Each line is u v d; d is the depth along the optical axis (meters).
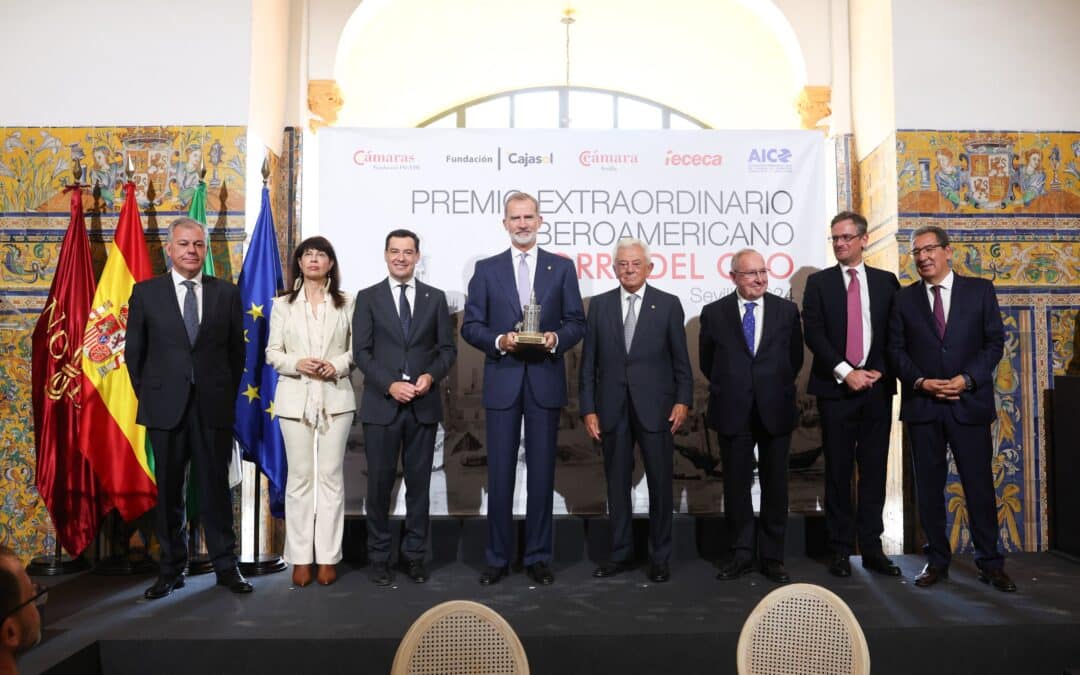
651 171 5.01
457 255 4.97
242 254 4.74
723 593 3.87
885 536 5.09
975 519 3.95
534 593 3.89
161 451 3.85
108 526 4.56
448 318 4.19
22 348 4.73
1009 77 4.90
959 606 3.62
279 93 5.37
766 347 4.13
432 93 8.16
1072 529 4.56
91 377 4.29
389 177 4.96
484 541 4.62
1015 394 4.79
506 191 4.99
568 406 4.93
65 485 4.36
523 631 3.30
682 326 4.20
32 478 4.70
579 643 3.25
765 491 4.16
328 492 4.07
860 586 3.96
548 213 4.99
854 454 4.23
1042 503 4.77
